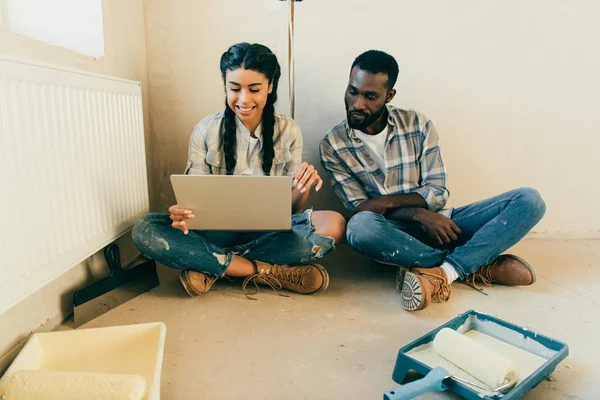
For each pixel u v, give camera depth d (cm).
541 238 227
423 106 214
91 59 154
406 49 207
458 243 176
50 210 115
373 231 155
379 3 202
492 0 204
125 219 156
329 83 209
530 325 139
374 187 185
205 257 152
